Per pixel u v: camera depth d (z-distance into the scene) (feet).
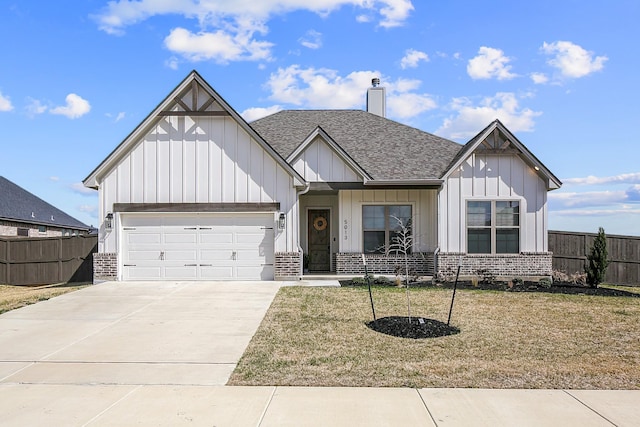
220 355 26.30
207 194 53.67
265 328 32.30
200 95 54.39
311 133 57.82
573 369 23.72
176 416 18.16
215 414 18.35
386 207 60.85
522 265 57.82
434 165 60.80
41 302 42.01
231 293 45.85
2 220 87.10
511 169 58.34
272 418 17.97
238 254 54.34
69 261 65.82
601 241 54.29
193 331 31.68
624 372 23.31
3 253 66.28
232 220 54.44
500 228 58.18
